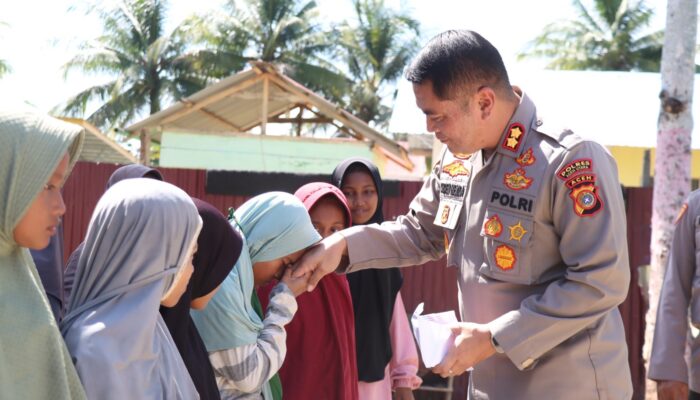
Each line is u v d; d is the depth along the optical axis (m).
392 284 4.47
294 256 3.25
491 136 2.91
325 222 3.94
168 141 15.98
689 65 7.79
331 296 3.65
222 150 16.03
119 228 2.45
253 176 8.74
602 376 2.87
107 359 2.28
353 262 3.28
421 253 3.36
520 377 2.92
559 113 11.35
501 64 2.89
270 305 3.12
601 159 2.81
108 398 2.25
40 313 2.21
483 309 2.96
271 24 35.75
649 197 8.30
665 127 7.83
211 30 35.16
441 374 2.84
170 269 2.48
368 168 4.75
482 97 2.84
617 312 2.98
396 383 4.54
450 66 2.78
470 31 2.89
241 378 2.93
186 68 34.66
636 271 8.28
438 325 2.88
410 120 10.64
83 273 2.49
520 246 2.85
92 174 9.07
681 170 7.75
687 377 3.94
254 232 3.18
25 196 2.22
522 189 2.85
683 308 3.96
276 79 16.97
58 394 2.17
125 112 35.06
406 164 16.83
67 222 9.03
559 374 2.86
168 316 2.70
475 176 3.00
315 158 16.05
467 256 3.02
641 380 8.23
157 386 2.40
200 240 2.79
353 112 37.25
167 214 2.48
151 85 35.09
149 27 36.06
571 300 2.74
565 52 35.38
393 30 38.56
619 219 2.79
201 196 8.82
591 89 11.95
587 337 2.85
